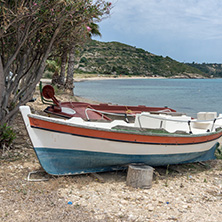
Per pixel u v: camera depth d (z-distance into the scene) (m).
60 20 7.14
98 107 10.66
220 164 8.82
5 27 6.39
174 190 6.25
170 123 7.77
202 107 26.33
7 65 7.48
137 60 179.38
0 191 5.34
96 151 6.35
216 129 8.81
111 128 6.46
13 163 6.82
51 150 6.05
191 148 7.72
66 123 5.88
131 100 29.34
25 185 5.70
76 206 5.04
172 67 189.75
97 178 6.54
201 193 6.15
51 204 5.02
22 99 7.72
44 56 7.67
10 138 7.59
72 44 8.91
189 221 4.80
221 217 5.00
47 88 9.12
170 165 8.24
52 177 6.25
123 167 6.96
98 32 19.95
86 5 7.41
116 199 5.49
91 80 95.75
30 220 4.46
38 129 5.86
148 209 5.14
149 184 6.19
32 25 7.80
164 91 48.78
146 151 6.83
